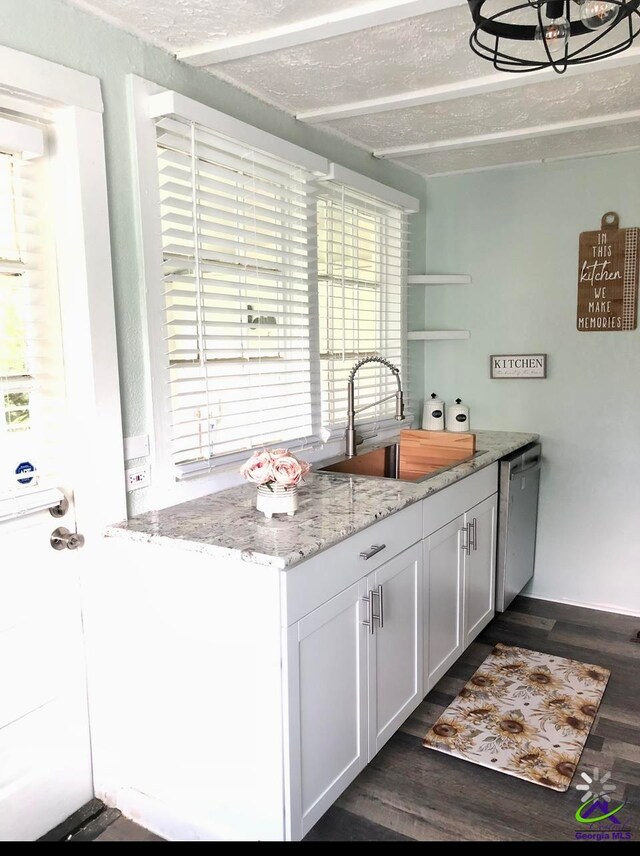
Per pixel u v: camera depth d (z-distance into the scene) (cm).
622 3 122
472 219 358
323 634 177
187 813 183
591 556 344
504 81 221
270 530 181
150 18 180
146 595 183
